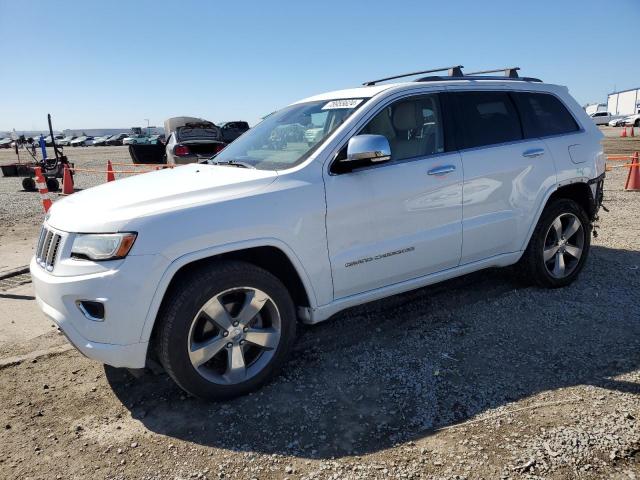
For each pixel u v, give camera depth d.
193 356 2.95
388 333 3.96
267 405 3.07
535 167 4.31
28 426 2.98
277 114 4.45
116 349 2.80
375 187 3.47
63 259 2.89
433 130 3.88
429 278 3.89
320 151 3.38
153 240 2.78
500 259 4.29
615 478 2.34
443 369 3.39
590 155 4.73
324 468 2.51
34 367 3.68
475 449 2.59
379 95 3.70
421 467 2.48
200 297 2.90
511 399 3.01
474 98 4.15
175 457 2.65
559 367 3.34
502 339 3.78
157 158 19.58
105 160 27.88
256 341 3.17
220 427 2.88
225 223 2.95
